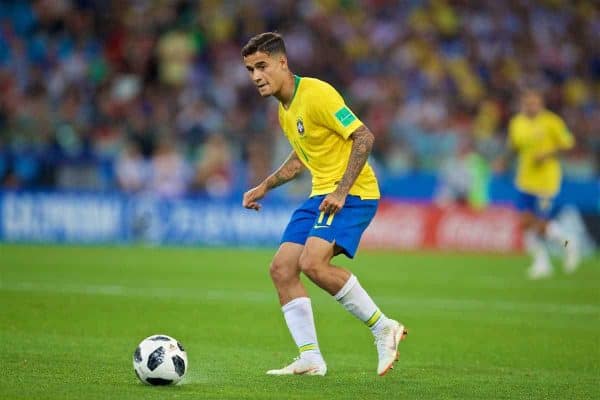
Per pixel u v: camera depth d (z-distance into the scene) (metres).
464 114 100.06
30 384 21.25
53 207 75.19
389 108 96.62
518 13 114.62
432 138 94.31
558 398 21.56
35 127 79.44
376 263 66.25
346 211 23.52
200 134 84.38
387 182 84.62
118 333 31.50
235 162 82.19
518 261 71.12
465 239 82.31
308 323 24.11
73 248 70.81
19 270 53.38
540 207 58.62
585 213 84.88
